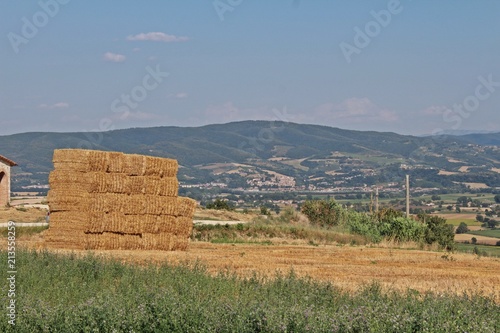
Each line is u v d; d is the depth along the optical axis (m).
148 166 57.75
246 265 48.66
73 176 55.22
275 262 51.62
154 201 57.91
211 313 24.39
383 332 22.89
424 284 41.84
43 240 60.91
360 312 24.39
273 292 30.19
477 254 72.00
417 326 23.50
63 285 30.72
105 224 55.97
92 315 24.23
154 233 58.16
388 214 99.25
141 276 33.34
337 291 32.31
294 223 93.38
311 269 48.03
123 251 55.38
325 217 98.94
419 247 75.44
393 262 55.97
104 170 56.19
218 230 76.19
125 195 56.88
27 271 33.09
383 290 35.62
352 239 79.19
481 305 28.12
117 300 26.33
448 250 79.56
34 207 106.19
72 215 55.22
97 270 35.16
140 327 24.02
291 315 23.78
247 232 77.31
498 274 49.66
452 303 27.69
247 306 25.47
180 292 29.38
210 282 32.19
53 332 23.86
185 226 59.56
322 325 23.30
